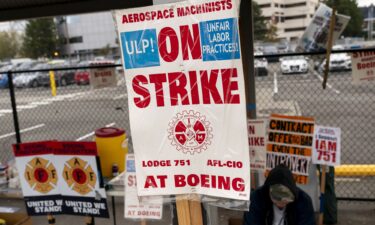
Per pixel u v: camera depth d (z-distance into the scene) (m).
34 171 3.23
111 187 3.21
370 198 4.90
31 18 5.54
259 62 18.62
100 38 78.88
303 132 3.90
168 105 2.28
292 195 3.01
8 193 3.74
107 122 11.57
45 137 10.38
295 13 90.44
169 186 2.36
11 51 69.12
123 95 16.28
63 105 15.58
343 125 9.71
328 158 3.88
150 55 2.24
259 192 3.27
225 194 2.27
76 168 3.13
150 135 2.33
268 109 8.16
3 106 17.33
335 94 13.46
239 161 2.21
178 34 2.18
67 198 3.23
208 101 2.21
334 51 4.32
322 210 4.06
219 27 2.11
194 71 2.20
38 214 3.31
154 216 3.08
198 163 2.30
